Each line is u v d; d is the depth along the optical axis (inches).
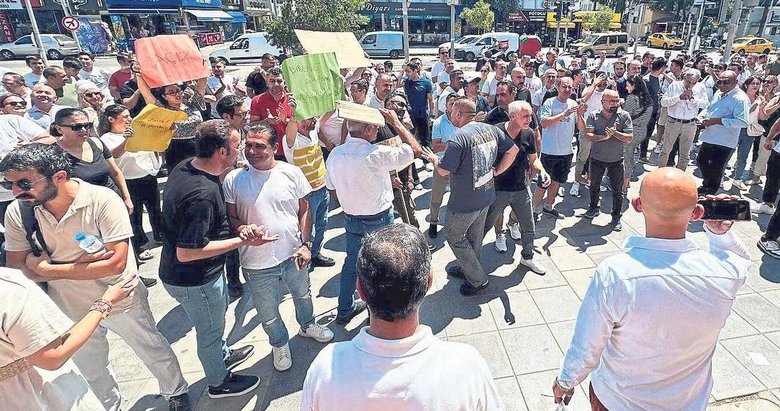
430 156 143.7
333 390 46.6
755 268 161.5
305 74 144.8
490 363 122.1
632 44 1183.6
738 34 1334.9
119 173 152.3
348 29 713.0
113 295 76.5
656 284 58.8
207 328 103.0
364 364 46.6
